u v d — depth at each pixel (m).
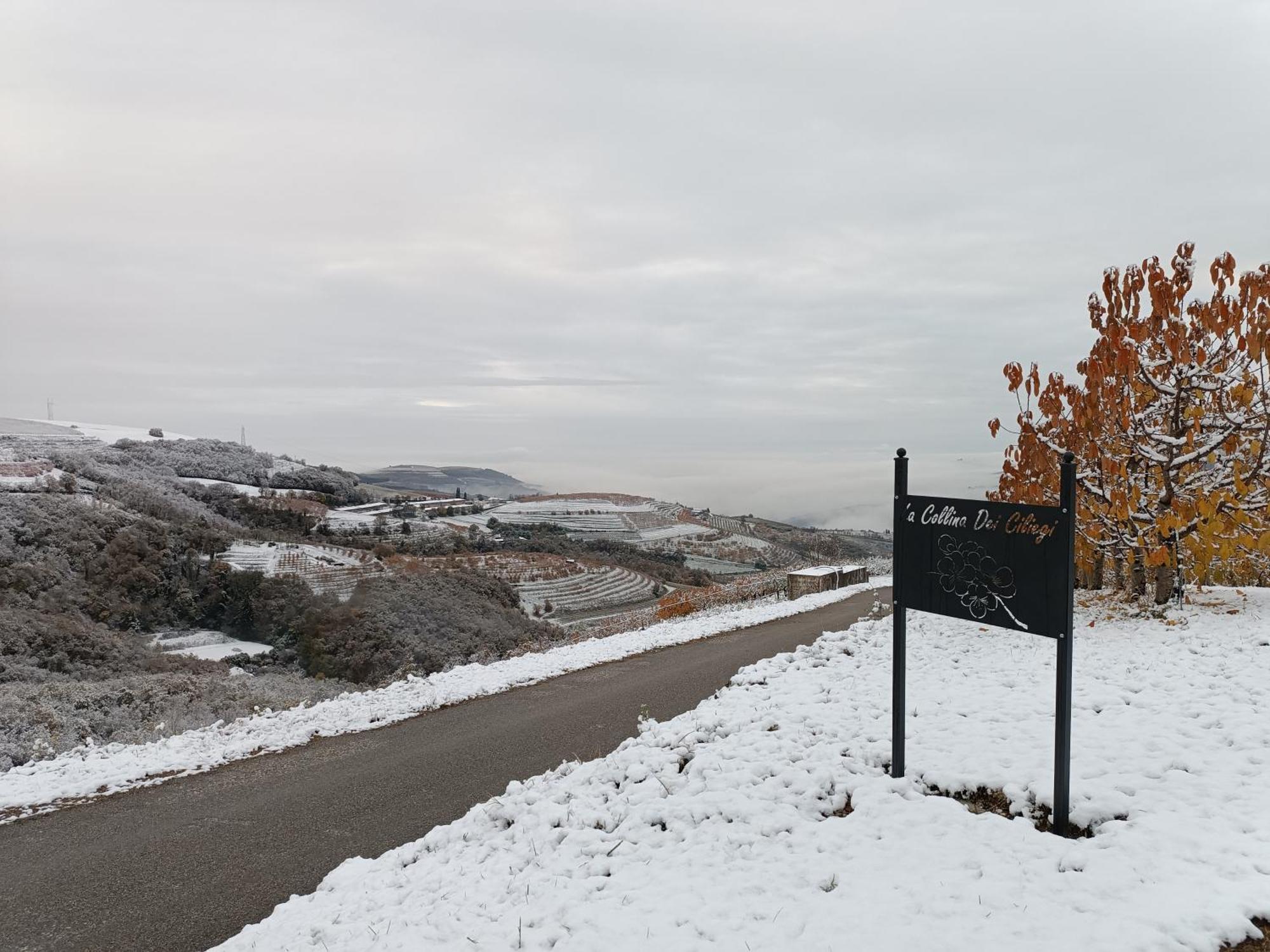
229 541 54.44
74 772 8.49
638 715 9.95
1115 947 3.49
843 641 11.46
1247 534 9.70
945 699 7.67
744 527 146.50
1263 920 3.62
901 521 5.81
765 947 3.90
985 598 5.22
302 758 8.96
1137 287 10.94
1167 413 10.82
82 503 48.78
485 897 4.96
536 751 8.72
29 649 24.45
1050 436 11.83
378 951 4.51
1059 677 4.80
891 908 4.08
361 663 32.06
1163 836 4.42
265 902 5.49
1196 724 6.18
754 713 7.88
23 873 6.06
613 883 4.85
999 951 3.59
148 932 5.12
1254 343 9.23
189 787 8.02
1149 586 13.09
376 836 6.59
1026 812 5.07
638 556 102.50
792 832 5.18
